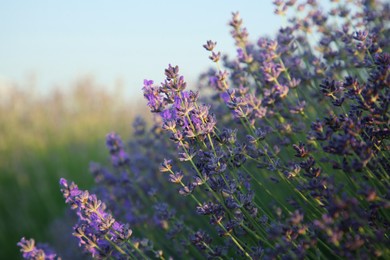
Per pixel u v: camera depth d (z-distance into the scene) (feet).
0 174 23.90
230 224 6.53
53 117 30.42
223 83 8.05
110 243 6.85
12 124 29.07
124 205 10.72
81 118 30.12
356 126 5.68
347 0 9.86
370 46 7.32
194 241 6.91
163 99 6.89
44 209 21.07
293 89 8.34
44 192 21.09
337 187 6.37
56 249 15.26
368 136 6.05
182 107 6.51
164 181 11.39
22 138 28.32
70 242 14.94
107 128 28.60
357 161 5.57
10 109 29.99
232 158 6.82
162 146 11.61
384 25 9.39
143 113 27.43
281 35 9.39
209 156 6.61
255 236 6.66
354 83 6.19
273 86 8.64
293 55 9.71
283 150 8.90
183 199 10.28
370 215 5.86
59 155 25.36
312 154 7.10
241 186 6.97
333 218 5.44
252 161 8.85
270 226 6.63
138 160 12.30
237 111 7.35
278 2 9.38
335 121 5.98
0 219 20.29
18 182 23.15
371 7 9.92
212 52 7.93
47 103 31.40
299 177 6.72
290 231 5.86
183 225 8.48
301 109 7.73
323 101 8.71
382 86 5.96
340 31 8.70
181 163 10.09
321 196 5.94
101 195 11.51
